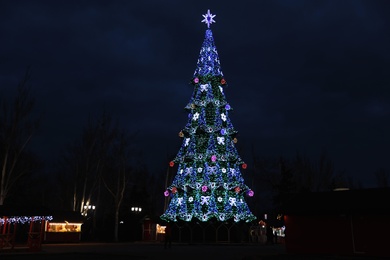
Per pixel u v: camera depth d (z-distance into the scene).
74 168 56.72
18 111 39.97
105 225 55.81
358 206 21.16
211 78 44.06
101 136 54.69
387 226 20.55
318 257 20.97
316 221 23.11
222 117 43.31
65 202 61.56
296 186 57.16
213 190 39.34
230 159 41.03
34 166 55.41
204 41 46.78
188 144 42.66
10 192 51.44
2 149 41.12
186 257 22.45
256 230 44.69
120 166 52.50
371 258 20.19
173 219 40.00
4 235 28.83
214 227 39.16
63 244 40.53
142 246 35.22
